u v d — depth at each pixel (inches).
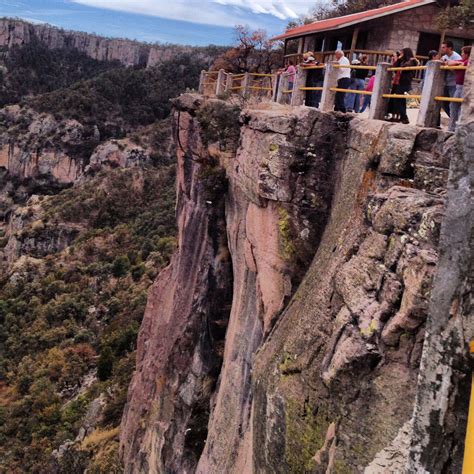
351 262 346.3
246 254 595.5
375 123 444.1
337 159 510.6
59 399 1573.6
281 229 514.3
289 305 466.6
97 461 1133.1
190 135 904.9
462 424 245.8
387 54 885.8
